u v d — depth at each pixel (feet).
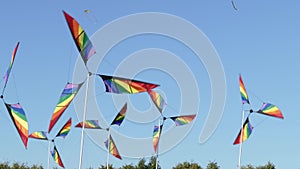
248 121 125.29
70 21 82.38
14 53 89.61
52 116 92.02
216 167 222.07
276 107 123.44
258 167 215.10
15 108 91.04
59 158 152.76
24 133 90.84
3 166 215.31
